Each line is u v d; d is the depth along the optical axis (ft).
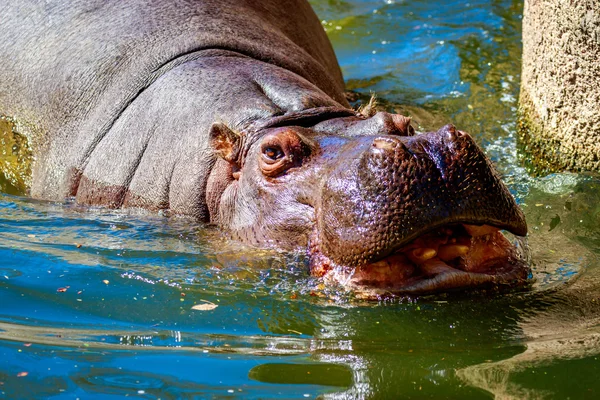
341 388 27.22
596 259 38.34
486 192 32.53
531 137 53.01
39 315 33.17
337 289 34.55
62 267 37.52
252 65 46.32
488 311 33.19
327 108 41.96
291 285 35.73
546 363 28.78
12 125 51.52
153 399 26.61
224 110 43.14
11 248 39.70
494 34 75.41
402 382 27.66
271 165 38.83
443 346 30.53
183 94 45.06
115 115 47.11
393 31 79.77
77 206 46.50
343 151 36.47
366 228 32.81
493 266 35.35
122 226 42.86
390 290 34.04
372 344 30.71
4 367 28.78
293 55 52.01
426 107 62.18
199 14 51.08
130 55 48.57
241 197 40.68
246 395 26.73
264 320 32.89
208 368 28.71
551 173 49.85
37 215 44.88
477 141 55.42
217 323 32.65
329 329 32.01
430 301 33.78
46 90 50.34
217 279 36.60
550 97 50.21
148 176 44.70
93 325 32.42
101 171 46.37
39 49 51.85
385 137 33.47
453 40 74.79
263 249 38.45
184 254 39.24
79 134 48.14
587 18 45.52
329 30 80.94
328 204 34.42
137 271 37.24
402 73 70.13
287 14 59.93
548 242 40.45
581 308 33.37
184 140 43.86
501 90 64.18
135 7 51.39
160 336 31.40
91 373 28.32
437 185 32.17
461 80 66.85
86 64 49.34
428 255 33.47
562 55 48.19
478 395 26.66
